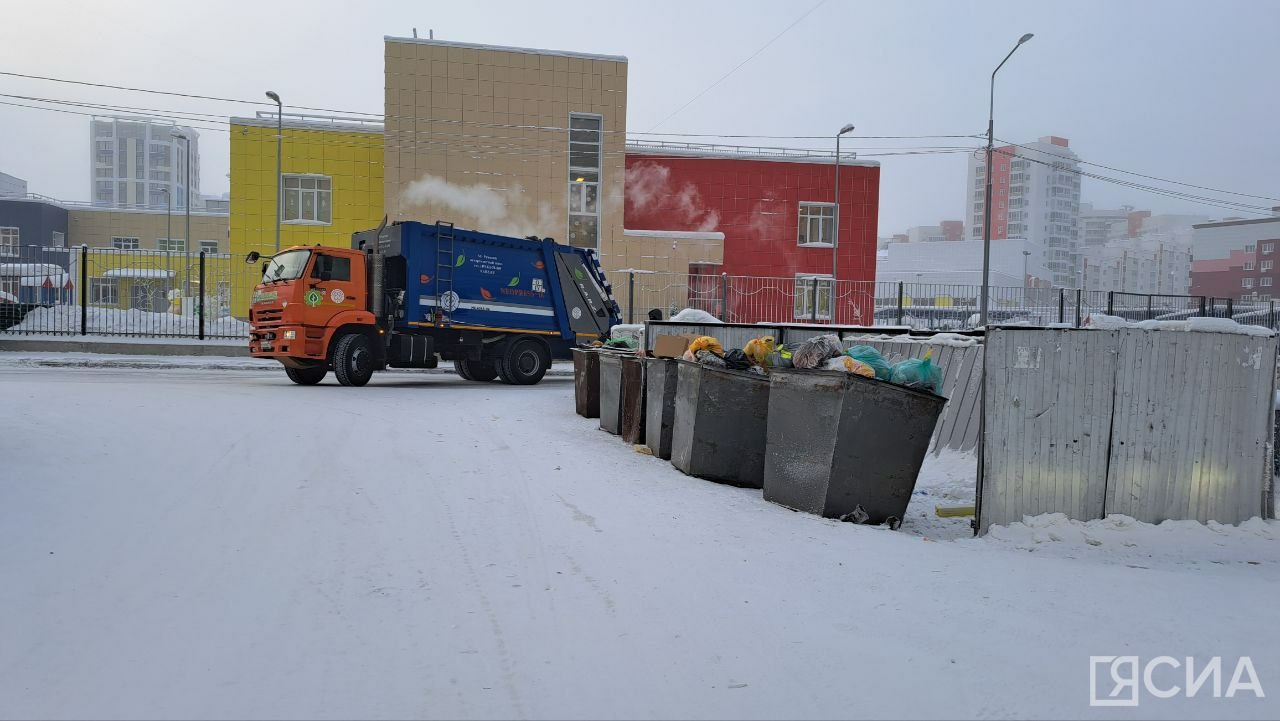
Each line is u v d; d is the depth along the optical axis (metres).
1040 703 3.19
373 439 9.16
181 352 23.78
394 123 31.67
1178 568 5.50
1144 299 29.17
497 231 32.53
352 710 3.04
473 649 3.63
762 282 31.47
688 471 7.80
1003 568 5.12
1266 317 29.08
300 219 32.53
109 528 5.41
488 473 7.55
